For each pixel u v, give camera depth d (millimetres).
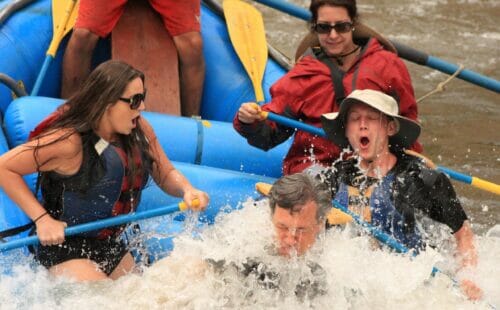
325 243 9883
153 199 13141
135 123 11211
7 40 16234
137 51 16234
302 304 9586
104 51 16797
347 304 9695
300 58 14211
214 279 9578
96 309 9711
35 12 16891
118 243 11727
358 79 13414
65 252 11188
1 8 16766
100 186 11062
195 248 9828
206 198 11570
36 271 11203
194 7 16156
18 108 13875
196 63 16312
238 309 9492
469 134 19344
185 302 9430
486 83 15617
